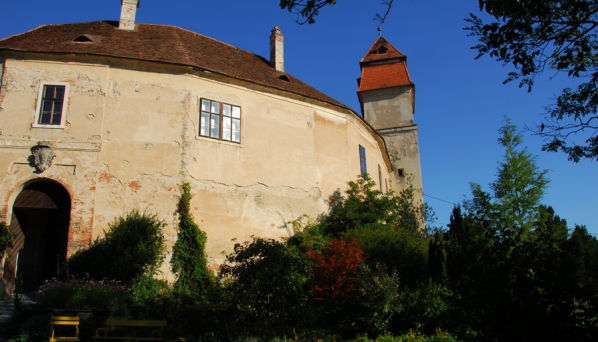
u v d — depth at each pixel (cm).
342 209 1847
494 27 758
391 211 1947
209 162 1619
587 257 1702
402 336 1046
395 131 2925
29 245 1603
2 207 1391
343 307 1113
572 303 658
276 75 2070
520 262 704
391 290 1130
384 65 3089
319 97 2019
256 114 1784
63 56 1537
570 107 902
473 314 721
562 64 806
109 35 1748
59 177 1450
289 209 1775
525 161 2280
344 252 1207
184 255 1471
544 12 738
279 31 2259
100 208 1452
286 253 1143
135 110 1561
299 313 1110
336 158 1998
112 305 1104
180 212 1513
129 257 1328
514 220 2194
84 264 1349
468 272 728
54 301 1079
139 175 1511
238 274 1112
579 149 883
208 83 1684
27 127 1468
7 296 1316
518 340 670
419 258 1441
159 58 1619
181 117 1598
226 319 1049
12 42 1599
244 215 1652
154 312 1159
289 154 1836
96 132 1506
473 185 2316
